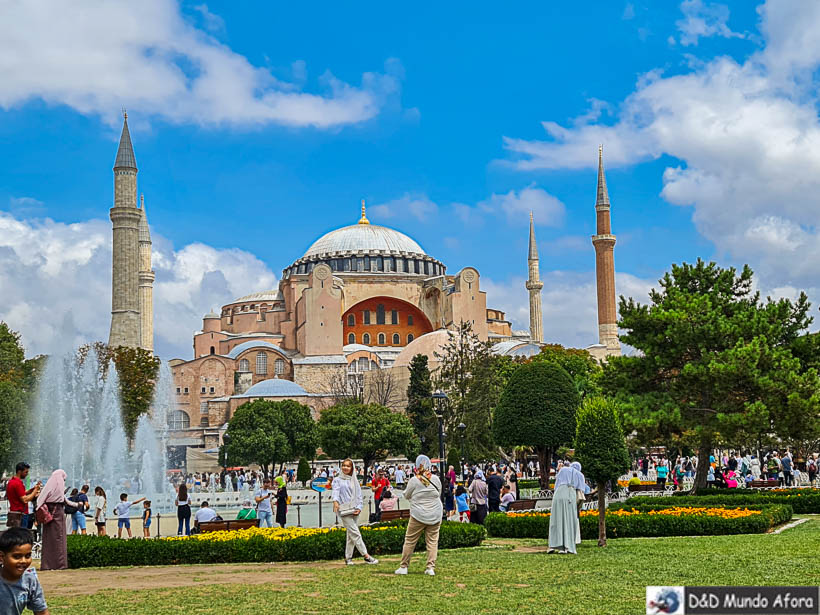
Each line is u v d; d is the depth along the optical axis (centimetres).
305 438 7831
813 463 4222
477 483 2705
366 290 12738
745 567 1479
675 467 4816
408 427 7588
